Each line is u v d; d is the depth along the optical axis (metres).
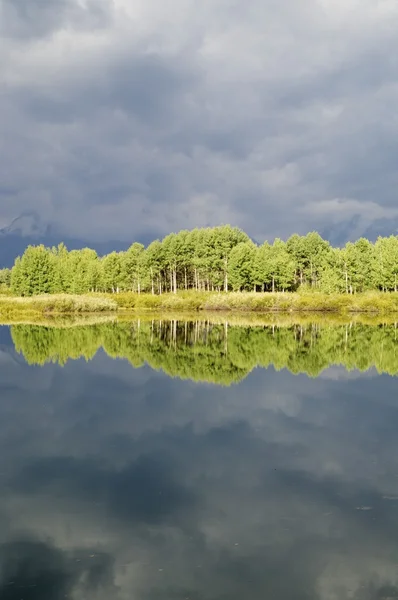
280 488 9.34
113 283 85.38
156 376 19.67
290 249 87.19
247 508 8.55
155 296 69.31
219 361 23.09
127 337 32.66
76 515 8.28
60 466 10.41
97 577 6.60
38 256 78.62
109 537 7.62
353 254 71.56
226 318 51.62
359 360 23.31
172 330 37.78
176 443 11.84
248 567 6.84
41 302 59.25
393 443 11.77
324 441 11.93
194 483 9.52
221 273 82.12
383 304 60.91
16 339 31.30
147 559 7.03
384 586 6.42
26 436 12.41
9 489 9.29
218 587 6.39
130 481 9.68
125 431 12.78
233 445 11.68
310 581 6.51
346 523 8.00
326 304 62.41
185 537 7.59
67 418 13.95
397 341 30.53
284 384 18.14
